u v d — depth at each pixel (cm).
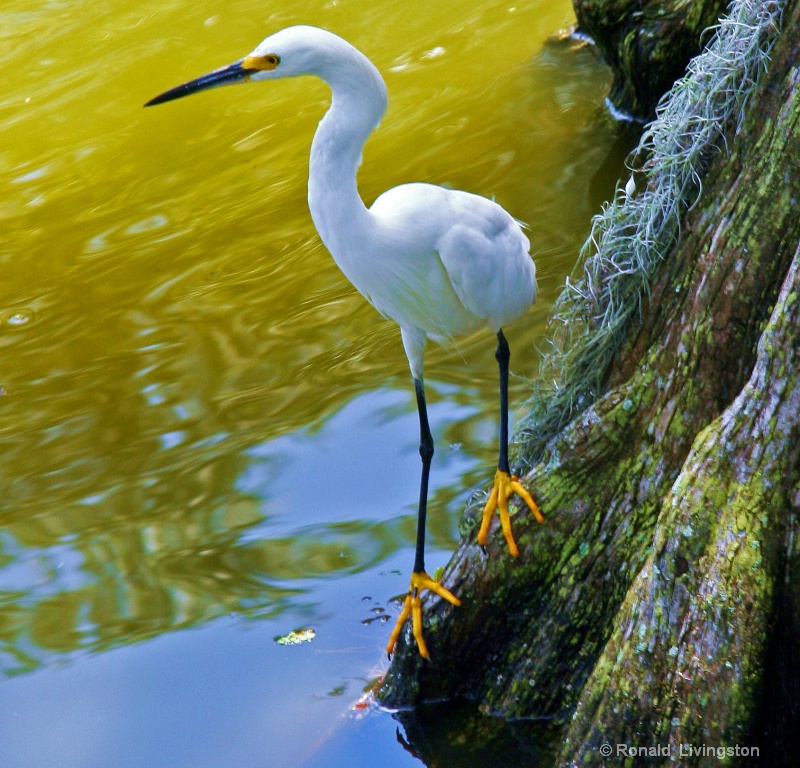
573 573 433
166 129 1152
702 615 348
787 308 338
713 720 345
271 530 628
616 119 977
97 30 1385
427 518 620
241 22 1348
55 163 1112
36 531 650
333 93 438
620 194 862
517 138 988
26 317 878
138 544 630
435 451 679
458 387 737
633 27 895
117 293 893
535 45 1175
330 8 1355
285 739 479
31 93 1251
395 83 1149
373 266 468
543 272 800
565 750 390
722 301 393
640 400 423
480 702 470
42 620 576
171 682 521
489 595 445
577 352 494
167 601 580
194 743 482
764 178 383
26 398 783
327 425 720
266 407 746
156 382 785
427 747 458
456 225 471
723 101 420
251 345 813
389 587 572
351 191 445
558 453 438
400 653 470
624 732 367
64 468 709
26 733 497
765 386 346
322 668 520
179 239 961
